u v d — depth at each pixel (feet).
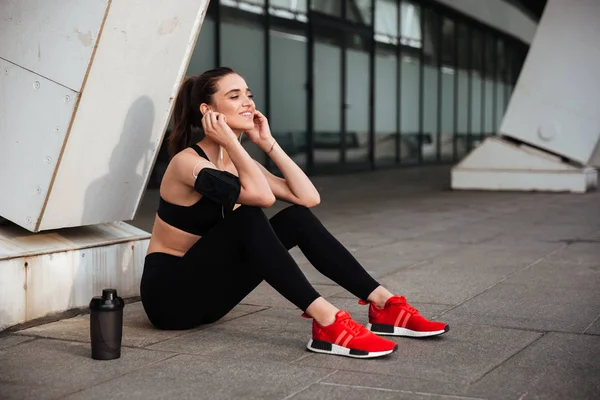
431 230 24.11
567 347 10.32
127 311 12.69
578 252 19.34
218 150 11.03
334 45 52.19
